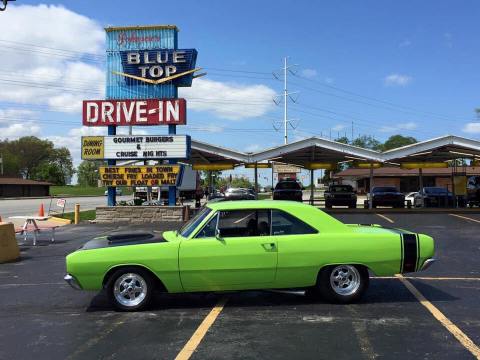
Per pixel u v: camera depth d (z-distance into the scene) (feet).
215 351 17.67
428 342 18.49
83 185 519.60
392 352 17.43
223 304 24.44
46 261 38.81
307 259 23.27
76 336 19.76
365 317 21.83
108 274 23.21
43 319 22.35
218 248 22.93
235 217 23.63
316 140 89.51
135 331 20.25
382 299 24.97
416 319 21.50
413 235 24.18
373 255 23.67
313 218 23.89
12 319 22.43
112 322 21.62
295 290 24.48
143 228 64.44
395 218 76.89
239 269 22.97
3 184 249.75
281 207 23.88
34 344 18.88
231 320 21.61
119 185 72.02
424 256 23.91
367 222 70.85
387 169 194.29
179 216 72.95
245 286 23.30
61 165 490.90
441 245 45.27
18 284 30.22
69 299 26.14
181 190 161.68
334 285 23.99
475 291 26.71
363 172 195.42
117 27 74.02
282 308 23.50
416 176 190.19
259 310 23.21
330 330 19.99
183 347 18.15
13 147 450.71
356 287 24.00
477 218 75.20
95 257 22.79
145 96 73.15
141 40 74.18
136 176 71.77
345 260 23.57
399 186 195.83
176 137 70.54
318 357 16.97
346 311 22.81
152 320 21.81
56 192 337.52
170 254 22.88
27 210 121.39
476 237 51.34
